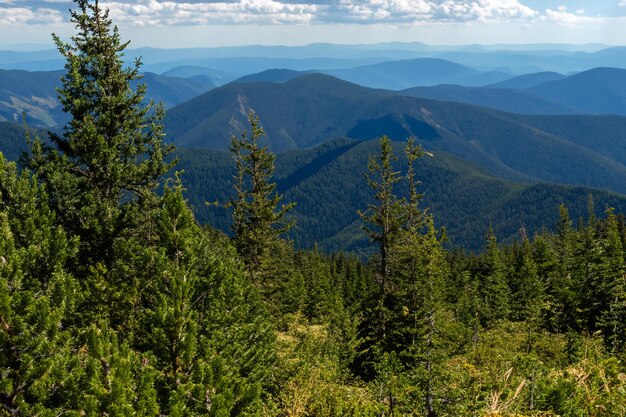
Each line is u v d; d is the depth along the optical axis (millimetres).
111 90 21172
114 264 18406
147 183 20797
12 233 14289
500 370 18797
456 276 74625
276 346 23109
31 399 10758
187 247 16156
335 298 57281
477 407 16891
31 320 11164
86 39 20859
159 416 12328
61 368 10914
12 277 11797
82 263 18422
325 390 20203
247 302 21188
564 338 28641
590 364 15555
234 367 14930
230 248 24484
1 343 10516
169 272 15250
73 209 18312
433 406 19891
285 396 19062
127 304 16734
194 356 13961
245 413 13508
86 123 19594
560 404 13633
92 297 16297
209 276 16734
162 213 16359
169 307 13438
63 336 11742
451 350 25109
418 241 25547
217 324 16156
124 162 20766
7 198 15672
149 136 21438
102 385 10727
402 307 24859
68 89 20500
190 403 12852
